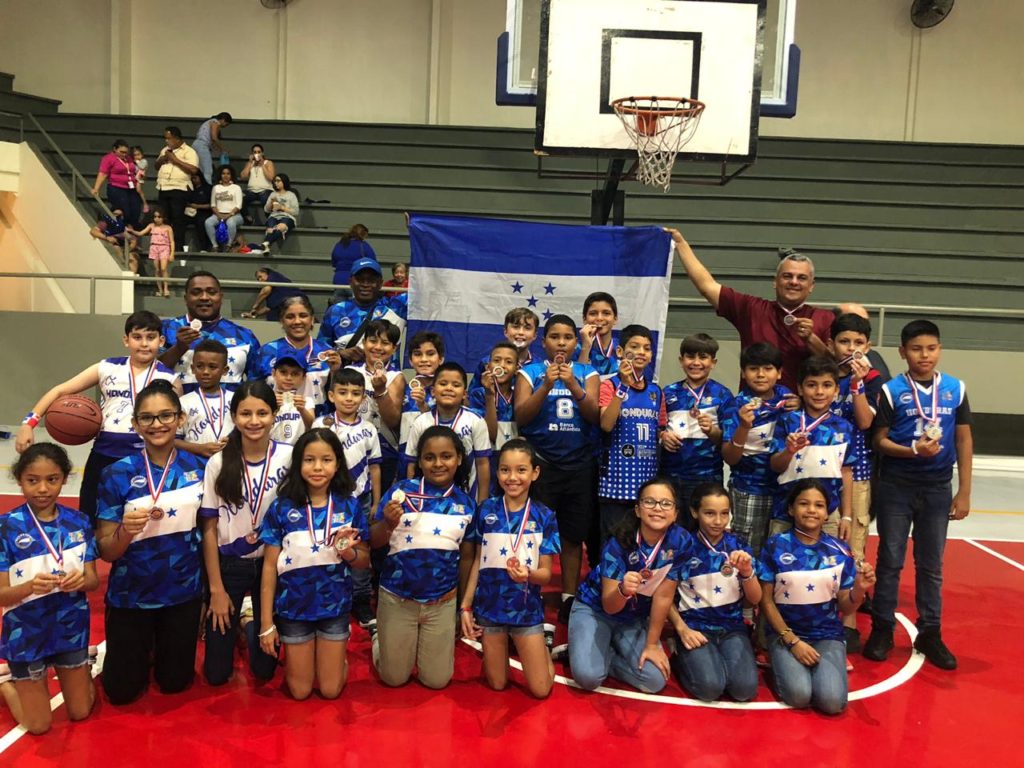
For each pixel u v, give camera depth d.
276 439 4.41
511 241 5.66
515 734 3.43
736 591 3.98
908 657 4.42
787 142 14.45
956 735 3.53
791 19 6.85
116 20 15.27
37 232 13.09
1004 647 4.57
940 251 12.66
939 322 11.86
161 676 3.70
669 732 3.49
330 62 15.54
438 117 15.45
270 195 12.82
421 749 3.28
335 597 3.67
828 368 4.21
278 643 3.79
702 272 5.38
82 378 4.39
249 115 15.66
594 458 4.76
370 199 13.89
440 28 15.24
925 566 4.36
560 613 4.82
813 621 3.93
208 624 3.84
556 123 6.62
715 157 6.62
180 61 15.62
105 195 13.57
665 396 4.67
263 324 10.61
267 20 15.48
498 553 3.79
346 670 3.83
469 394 4.89
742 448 4.27
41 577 3.16
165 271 11.64
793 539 3.98
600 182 14.00
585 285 5.68
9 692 3.44
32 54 15.58
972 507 8.32
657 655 3.87
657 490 3.79
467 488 4.27
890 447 4.30
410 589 3.79
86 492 4.38
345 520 3.71
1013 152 14.27
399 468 4.47
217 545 3.81
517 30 6.84
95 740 3.29
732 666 3.85
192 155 12.86
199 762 3.13
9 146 13.09
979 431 11.69
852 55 15.05
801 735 3.50
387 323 4.53
